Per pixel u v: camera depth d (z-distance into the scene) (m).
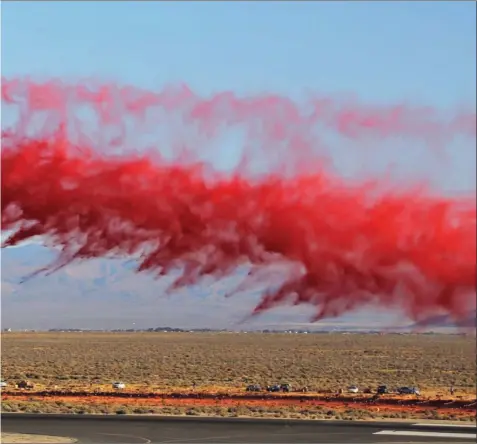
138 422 80.81
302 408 97.12
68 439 69.50
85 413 89.62
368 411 95.19
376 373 174.38
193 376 162.75
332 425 78.94
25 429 75.81
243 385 140.50
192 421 81.69
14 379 152.12
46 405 97.56
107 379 154.00
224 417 85.50
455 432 74.25
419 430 75.56
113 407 96.00
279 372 174.62
